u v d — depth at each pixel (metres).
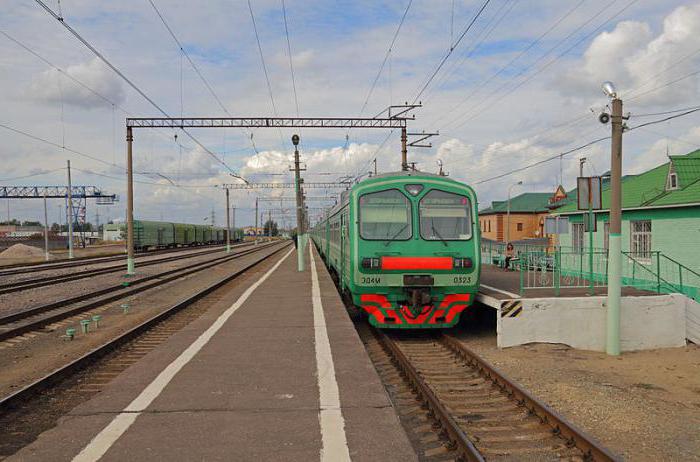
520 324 10.96
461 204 11.75
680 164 19.62
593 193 12.16
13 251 50.22
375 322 11.47
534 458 5.34
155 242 64.44
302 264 25.70
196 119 22.77
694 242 17.91
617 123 10.59
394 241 11.45
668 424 6.45
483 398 7.40
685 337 11.62
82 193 69.81
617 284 10.78
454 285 11.30
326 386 6.52
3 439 5.25
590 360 10.19
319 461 4.44
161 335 11.30
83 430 5.11
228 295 15.80
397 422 5.32
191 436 4.96
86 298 17.69
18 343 11.04
